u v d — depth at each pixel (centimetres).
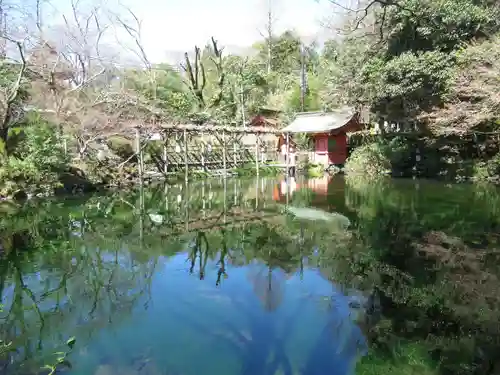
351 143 2478
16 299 544
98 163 1667
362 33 1842
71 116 1773
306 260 695
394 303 505
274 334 429
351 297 527
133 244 816
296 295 536
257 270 649
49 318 482
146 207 1222
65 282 605
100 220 1028
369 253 721
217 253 752
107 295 550
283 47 4325
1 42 1534
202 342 412
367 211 1104
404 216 1014
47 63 1780
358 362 373
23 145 1366
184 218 1073
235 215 1110
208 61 3638
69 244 813
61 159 1420
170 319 471
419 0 1530
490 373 353
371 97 1802
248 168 2294
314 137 2394
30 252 759
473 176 1612
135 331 442
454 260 666
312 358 381
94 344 416
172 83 3319
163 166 2033
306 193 1495
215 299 529
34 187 1263
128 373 359
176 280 606
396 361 373
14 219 1005
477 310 481
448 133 1520
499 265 637
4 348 405
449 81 1470
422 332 430
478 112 1345
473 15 1535
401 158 1908
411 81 1591
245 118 2942
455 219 955
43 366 378
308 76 3612
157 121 2056
